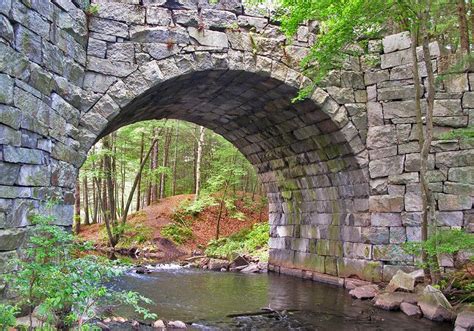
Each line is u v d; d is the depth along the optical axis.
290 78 8.35
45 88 5.40
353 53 8.64
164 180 26.72
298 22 7.48
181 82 8.06
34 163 5.13
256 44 8.09
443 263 8.02
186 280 11.26
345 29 7.12
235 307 8.03
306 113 9.30
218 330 6.45
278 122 10.49
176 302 8.39
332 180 10.34
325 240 10.91
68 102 6.14
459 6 8.02
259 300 8.68
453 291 7.45
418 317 7.20
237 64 7.92
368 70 9.12
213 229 21.41
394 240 8.77
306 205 11.82
